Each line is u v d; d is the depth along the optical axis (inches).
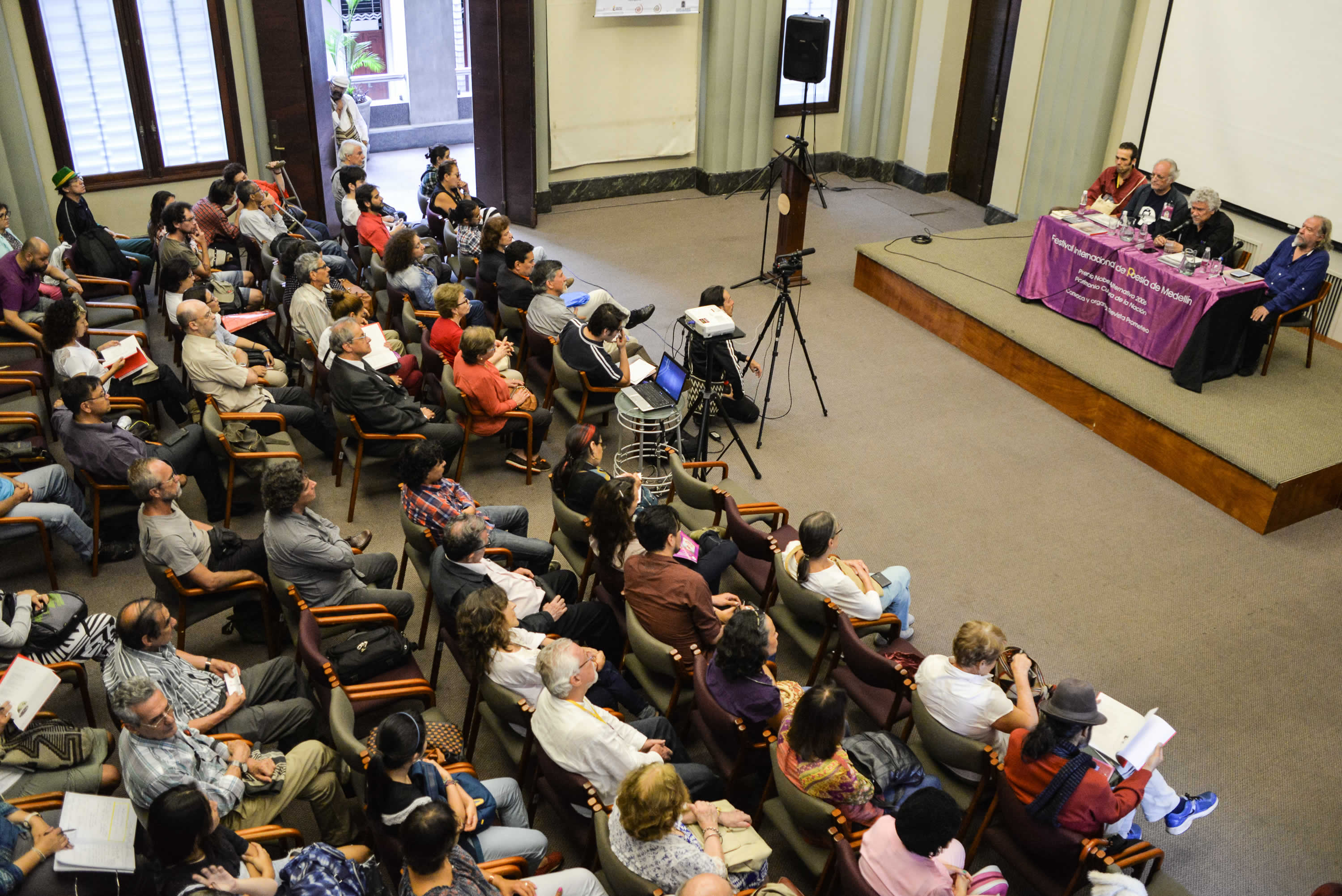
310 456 232.5
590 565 174.1
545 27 368.2
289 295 244.7
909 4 403.9
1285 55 276.8
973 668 134.0
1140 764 132.9
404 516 171.2
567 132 395.2
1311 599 198.1
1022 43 358.6
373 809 114.7
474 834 122.6
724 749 139.8
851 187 434.9
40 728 129.2
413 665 151.0
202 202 291.9
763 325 306.5
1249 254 277.6
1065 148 351.3
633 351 255.3
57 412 182.7
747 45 402.0
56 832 112.6
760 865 121.6
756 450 241.9
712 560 171.6
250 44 329.1
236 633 175.8
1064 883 125.9
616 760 122.5
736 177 425.4
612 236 376.5
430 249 308.3
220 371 203.9
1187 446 230.1
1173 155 316.8
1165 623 190.4
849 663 148.1
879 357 291.1
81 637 150.1
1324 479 217.6
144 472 150.3
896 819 112.6
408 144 482.3
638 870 110.4
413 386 238.8
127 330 251.3
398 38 489.1
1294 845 147.9
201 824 104.2
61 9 298.7
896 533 213.8
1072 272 278.2
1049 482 233.9
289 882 106.1
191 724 134.0
